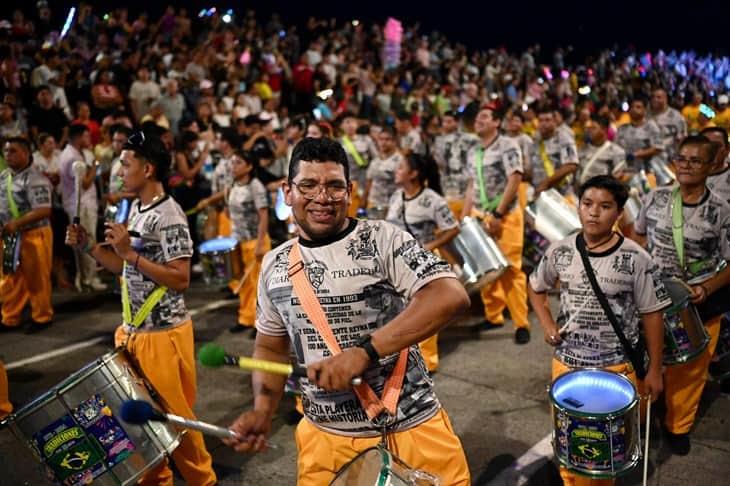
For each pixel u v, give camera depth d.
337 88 13.84
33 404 2.84
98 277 8.05
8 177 6.22
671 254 4.02
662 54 23.39
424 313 2.05
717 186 4.82
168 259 3.44
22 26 12.20
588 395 2.94
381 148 7.49
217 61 13.52
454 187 7.91
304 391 2.39
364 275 2.21
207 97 11.79
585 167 7.67
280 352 2.48
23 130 9.16
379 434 2.30
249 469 4.04
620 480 3.79
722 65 22.92
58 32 12.48
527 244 6.04
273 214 8.55
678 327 3.59
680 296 3.61
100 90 10.60
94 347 6.18
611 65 22.58
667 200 4.04
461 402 4.79
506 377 5.18
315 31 18.42
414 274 2.16
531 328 6.21
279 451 4.24
